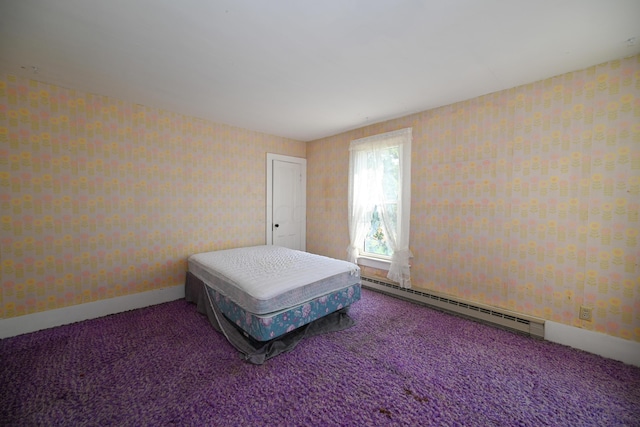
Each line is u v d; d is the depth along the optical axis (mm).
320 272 2490
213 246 3580
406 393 1666
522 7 1427
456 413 1511
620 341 1975
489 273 2613
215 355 2068
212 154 3527
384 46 1811
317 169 4449
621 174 1963
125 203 2875
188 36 1699
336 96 2664
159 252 3125
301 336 2301
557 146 2219
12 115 2283
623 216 1961
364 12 1475
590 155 2080
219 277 2514
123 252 2881
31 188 2383
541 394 1655
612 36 1679
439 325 2580
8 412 1497
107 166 2754
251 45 1800
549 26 1589
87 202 2656
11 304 2326
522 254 2418
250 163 3930
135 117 2906
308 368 1916
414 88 2463
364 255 3725
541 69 2111
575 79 2127
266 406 1561
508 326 2467
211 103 2879
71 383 1733
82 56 1950
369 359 2025
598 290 2068
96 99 2672
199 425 1426
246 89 2512
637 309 1925
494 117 2539
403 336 2369
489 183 2586
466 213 2744
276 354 2066
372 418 1477
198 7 1429
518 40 1733
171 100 2805
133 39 1734
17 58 1983
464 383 1756
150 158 3023
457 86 2420
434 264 3000
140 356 2043
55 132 2475
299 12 1475
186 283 3219
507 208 2488
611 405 1567
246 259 2984
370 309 2963
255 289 2080
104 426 1416
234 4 1407
